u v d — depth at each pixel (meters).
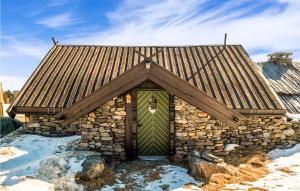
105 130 10.87
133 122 10.98
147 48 17.27
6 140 12.54
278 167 10.34
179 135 10.82
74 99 12.71
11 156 10.93
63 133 12.84
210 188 8.52
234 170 9.67
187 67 14.85
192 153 10.34
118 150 10.75
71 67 14.95
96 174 9.05
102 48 17.30
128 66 15.09
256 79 13.76
